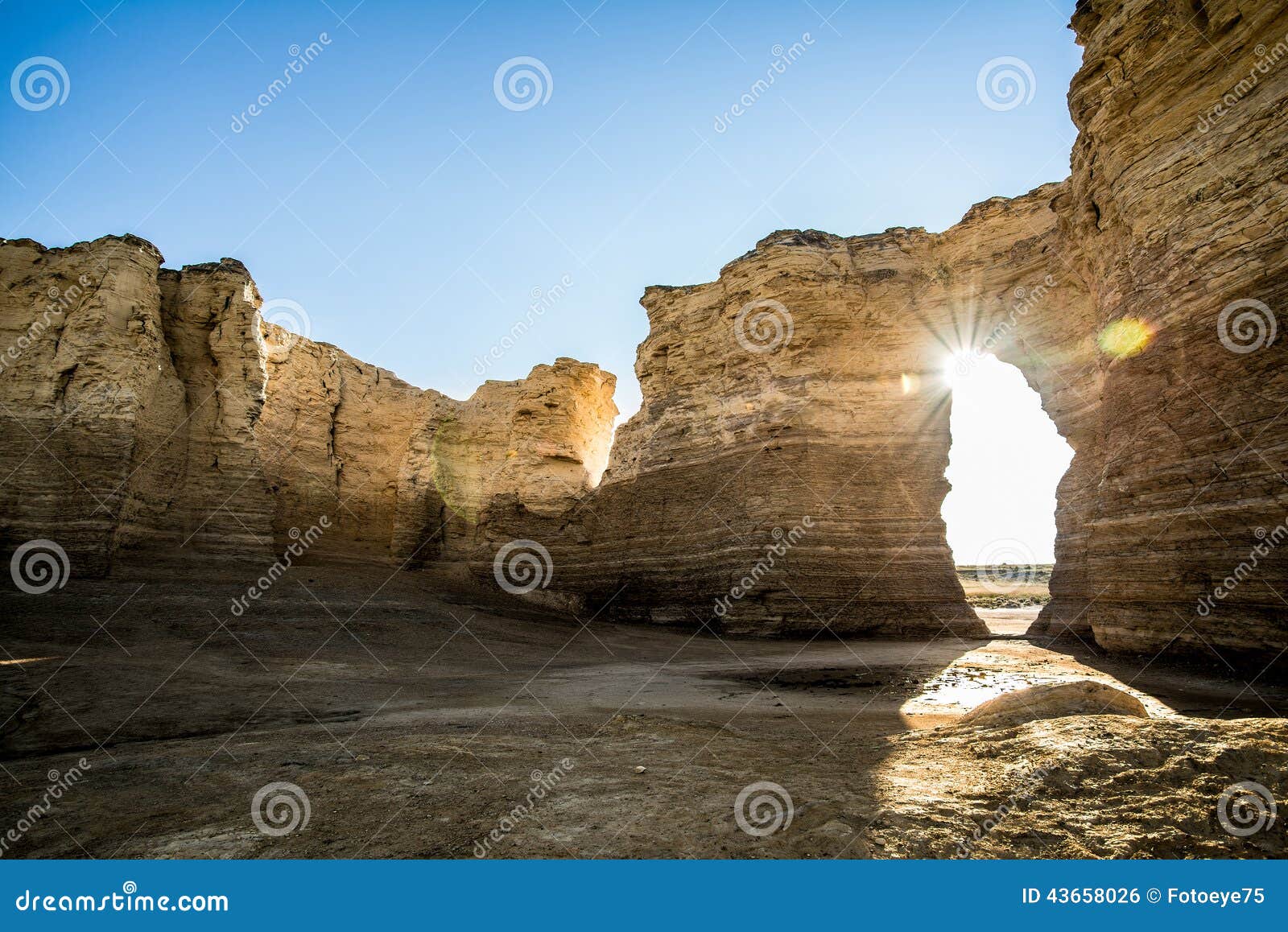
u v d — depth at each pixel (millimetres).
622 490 42031
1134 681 14602
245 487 33438
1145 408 18391
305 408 45438
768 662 22641
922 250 37531
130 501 28828
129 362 29906
